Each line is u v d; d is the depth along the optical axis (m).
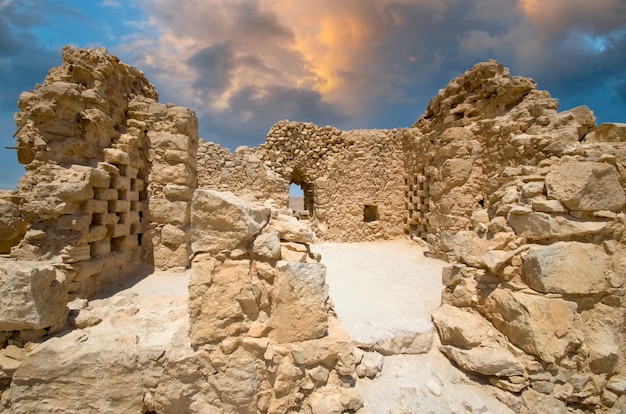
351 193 13.64
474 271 4.57
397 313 4.89
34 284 3.47
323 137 14.05
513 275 4.07
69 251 4.47
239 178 12.04
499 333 4.02
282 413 3.28
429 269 7.91
